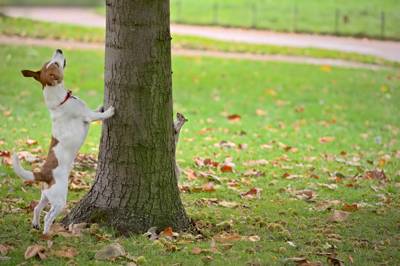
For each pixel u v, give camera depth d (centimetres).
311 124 1437
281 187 931
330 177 997
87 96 1594
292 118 1488
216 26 2972
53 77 658
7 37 2277
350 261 641
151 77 690
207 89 1770
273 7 3481
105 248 636
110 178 706
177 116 746
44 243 657
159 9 686
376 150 1214
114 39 690
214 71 1980
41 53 2038
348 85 1869
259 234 718
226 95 1709
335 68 2103
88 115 679
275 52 2355
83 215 712
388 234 735
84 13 3275
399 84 1902
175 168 725
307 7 3481
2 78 1695
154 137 697
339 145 1242
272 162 1074
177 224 709
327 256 651
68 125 667
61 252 632
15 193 844
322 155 1145
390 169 1062
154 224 697
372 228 752
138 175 698
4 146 1077
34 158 989
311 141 1266
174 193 716
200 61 2116
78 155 1018
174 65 2036
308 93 1759
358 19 3192
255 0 3703
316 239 704
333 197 891
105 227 695
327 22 3111
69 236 674
